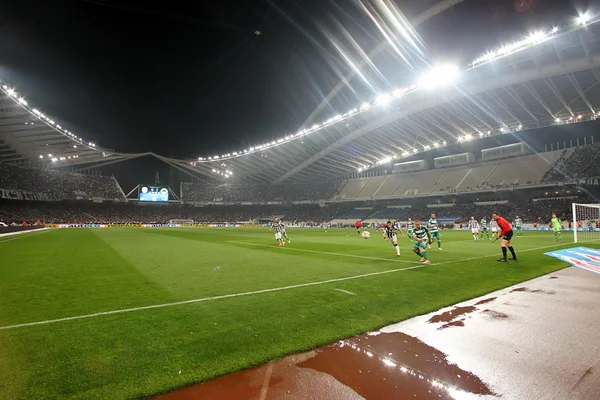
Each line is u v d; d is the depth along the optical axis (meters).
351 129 53.84
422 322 4.92
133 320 5.03
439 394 2.96
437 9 33.91
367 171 76.25
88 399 2.87
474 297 6.36
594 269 9.47
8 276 8.98
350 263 11.20
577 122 43.56
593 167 42.00
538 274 8.67
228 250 16.41
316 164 70.00
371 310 5.48
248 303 5.99
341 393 2.99
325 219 73.38
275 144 62.34
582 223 34.91
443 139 54.12
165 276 8.91
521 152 52.25
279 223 19.75
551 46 28.33
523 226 42.25
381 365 3.55
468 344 4.07
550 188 45.97
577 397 2.90
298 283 7.77
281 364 3.59
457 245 18.23
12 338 4.28
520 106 39.78
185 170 84.69
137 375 3.31
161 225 74.75
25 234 32.91
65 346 4.02
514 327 4.65
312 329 4.60
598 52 27.33
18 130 47.53
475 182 54.00
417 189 60.97
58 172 68.44
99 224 67.06
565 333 4.40
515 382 3.16
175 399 2.92
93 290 7.17
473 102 39.84
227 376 3.33
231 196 84.56
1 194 52.62
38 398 2.88
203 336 4.35
